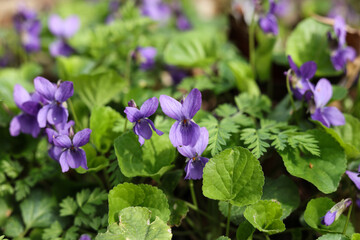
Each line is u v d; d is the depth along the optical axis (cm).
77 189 38
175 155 36
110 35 47
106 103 41
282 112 40
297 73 37
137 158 35
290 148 36
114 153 36
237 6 49
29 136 40
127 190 34
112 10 57
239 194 34
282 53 46
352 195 37
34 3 77
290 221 37
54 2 79
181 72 49
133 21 47
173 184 36
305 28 44
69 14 65
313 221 34
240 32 49
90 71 45
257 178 34
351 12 69
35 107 36
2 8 73
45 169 38
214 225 37
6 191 38
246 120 37
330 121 37
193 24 65
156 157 36
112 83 40
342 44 41
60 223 37
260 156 36
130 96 40
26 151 40
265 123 37
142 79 48
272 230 33
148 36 52
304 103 38
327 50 43
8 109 41
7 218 37
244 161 34
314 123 38
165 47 50
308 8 69
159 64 50
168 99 32
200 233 38
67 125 35
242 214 35
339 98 40
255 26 48
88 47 49
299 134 36
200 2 80
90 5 71
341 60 41
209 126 36
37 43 51
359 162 37
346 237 33
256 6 43
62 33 51
